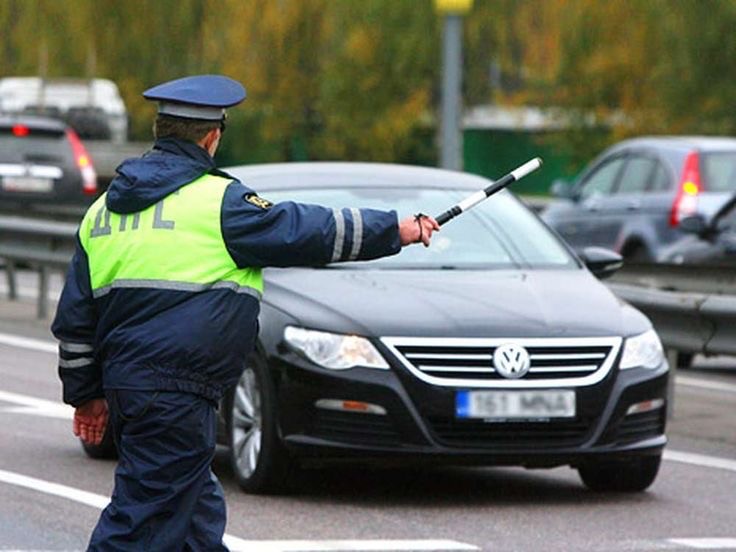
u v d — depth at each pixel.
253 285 15.01
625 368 24.31
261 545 21.39
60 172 65.25
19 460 26.89
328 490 25.17
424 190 27.53
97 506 23.67
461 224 27.06
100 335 15.07
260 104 120.69
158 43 121.62
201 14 121.31
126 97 121.81
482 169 142.12
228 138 122.38
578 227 55.25
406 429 23.48
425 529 22.61
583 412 23.94
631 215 53.41
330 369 23.67
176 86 15.02
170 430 14.77
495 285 25.31
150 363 14.73
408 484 25.89
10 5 126.31
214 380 14.89
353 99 115.38
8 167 64.88
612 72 99.50
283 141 123.88
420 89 115.00
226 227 14.84
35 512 23.25
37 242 47.50
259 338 24.36
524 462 23.89
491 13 115.00
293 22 119.50
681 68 90.94
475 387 23.59
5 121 65.44
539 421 23.77
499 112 135.50
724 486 26.16
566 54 100.94
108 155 82.19
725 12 89.19
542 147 140.88
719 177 52.47
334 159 119.12
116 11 121.62
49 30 123.25
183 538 14.93
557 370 23.95
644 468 25.16
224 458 27.66
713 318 31.66
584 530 22.78
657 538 22.38
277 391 24.06
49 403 32.34
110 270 14.91
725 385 38.12
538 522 23.25
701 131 91.69
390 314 23.97
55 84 99.19
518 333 23.89
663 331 32.62
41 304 47.59
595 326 24.36
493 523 23.12
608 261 27.89
